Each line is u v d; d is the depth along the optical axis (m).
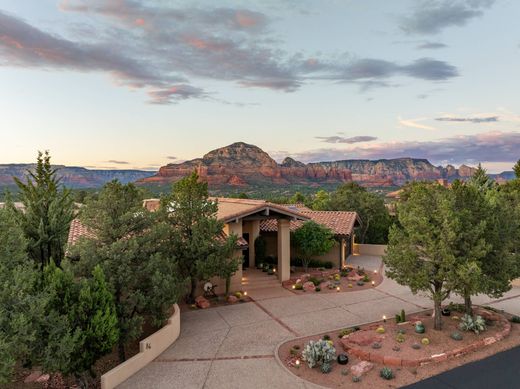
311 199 75.12
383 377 12.97
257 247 30.19
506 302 21.86
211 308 21.59
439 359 14.06
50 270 13.60
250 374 13.57
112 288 14.66
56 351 11.49
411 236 16.38
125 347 16.55
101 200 16.66
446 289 16.23
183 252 21.31
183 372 13.84
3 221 11.66
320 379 13.09
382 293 24.28
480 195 17.50
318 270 30.50
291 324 18.70
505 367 13.59
